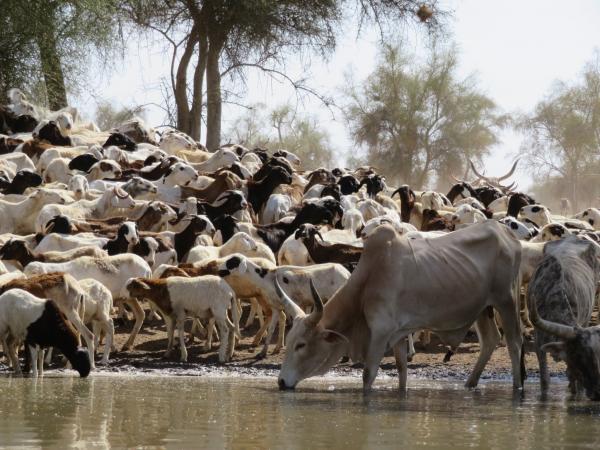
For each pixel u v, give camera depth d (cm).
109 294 1700
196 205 2422
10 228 2369
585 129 6769
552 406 1194
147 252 2014
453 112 6150
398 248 1332
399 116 6025
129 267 1819
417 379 1574
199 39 3959
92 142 3378
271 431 966
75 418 1028
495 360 1764
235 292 1819
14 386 1352
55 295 1603
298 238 1992
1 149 3120
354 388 1402
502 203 3125
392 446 892
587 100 6856
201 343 1855
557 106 6881
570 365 1223
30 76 3475
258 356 1781
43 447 862
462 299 1357
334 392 1332
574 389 1300
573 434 973
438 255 1350
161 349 1816
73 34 3409
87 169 2830
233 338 1769
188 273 1838
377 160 6100
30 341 1502
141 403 1159
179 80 4041
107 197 2350
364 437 938
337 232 2198
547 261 1377
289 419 1048
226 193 2461
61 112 3603
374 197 2945
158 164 2822
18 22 3306
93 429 959
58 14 3391
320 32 3962
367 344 1348
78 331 1622
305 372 1341
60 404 1143
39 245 1988
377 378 1576
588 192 6912
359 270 1336
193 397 1228
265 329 1853
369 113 6103
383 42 4184
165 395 1248
